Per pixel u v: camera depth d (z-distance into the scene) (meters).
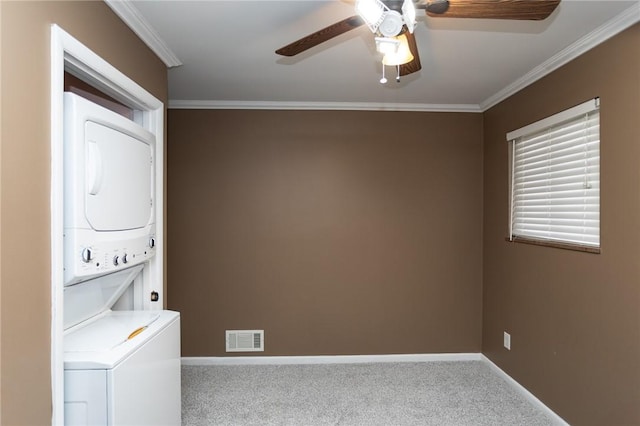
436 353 3.60
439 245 3.62
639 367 1.88
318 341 3.57
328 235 3.58
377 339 3.59
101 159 1.55
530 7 1.43
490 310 3.46
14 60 1.15
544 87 2.67
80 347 1.54
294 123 3.57
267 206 3.57
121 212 1.74
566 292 2.42
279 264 3.57
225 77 2.88
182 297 3.54
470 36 2.19
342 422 2.53
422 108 3.58
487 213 3.54
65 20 1.40
